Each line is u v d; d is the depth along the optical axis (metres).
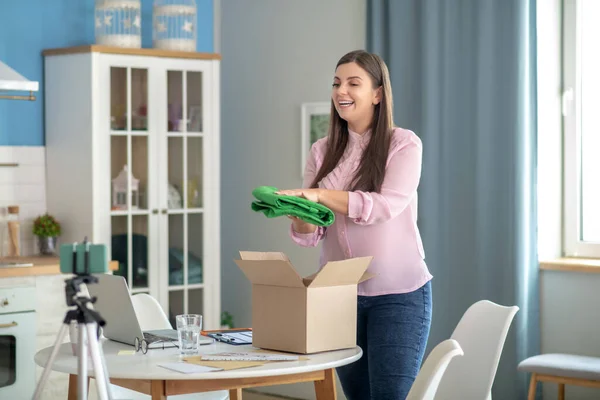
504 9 5.92
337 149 4.00
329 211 3.62
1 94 6.33
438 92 6.19
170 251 6.57
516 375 5.90
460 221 6.15
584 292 5.93
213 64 6.70
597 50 6.21
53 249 6.35
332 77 6.98
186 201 6.62
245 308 7.65
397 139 3.83
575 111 6.27
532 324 6.00
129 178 6.36
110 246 6.30
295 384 7.22
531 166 5.96
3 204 6.31
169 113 6.52
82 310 2.88
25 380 5.57
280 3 7.31
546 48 6.16
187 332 3.53
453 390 3.93
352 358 3.41
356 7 6.81
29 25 6.42
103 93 6.21
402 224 3.84
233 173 7.71
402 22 6.36
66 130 6.35
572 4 6.25
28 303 5.58
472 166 6.09
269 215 3.57
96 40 6.43
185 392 3.23
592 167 6.27
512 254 5.89
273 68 7.38
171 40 6.58
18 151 6.38
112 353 3.57
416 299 3.80
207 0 7.25
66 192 6.37
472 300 6.11
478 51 6.01
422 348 3.81
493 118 5.98
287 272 3.42
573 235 6.30
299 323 3.46
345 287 3.56
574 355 5.59
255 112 7.52
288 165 7.30
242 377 3.14
